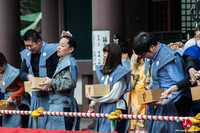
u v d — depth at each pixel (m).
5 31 23.41
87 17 27.00
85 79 26.78
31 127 13.66
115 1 20.14
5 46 23.42
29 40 13.61
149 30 27.80
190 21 19.58
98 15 20.20
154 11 27.98
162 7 27.86
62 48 12.90
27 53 14.12
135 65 16.55
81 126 21.91
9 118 14.64
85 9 27.03
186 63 10.82
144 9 27.48
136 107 16.41
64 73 12.80
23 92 14.45
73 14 27.36
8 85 14.63
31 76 13.75
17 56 23.91
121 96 12.55
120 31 20.27
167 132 10.99
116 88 12.14
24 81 14.38
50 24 27.86
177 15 27.56
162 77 11.08
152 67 11.19
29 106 14.99
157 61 10.99
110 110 12.30
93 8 20.39
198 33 11.07
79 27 27.20
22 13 40.59
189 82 10.38
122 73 12.19
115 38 17.16
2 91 14.84
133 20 27.59
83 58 27.03
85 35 27.02
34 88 12.63
